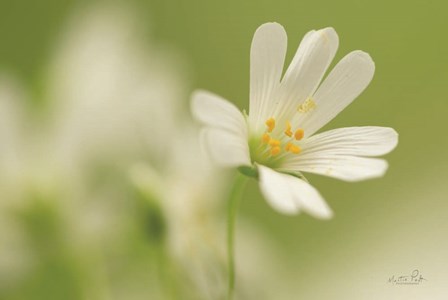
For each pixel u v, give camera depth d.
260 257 0.22
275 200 0.15
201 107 0.15
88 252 0.21
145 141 0.22
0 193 0.21
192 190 0.20
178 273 0.19
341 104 0.16
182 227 0.20
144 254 0.21
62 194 0.21
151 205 0.19
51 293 0.21
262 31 0.16
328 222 0.23
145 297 0.21
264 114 0.16
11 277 0.21
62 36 0.24
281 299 0.21
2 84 0.23
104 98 0.22
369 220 0.22
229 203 0.16
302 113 0.16
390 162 0.24
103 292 0.21
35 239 0.21
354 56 0.16
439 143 0.25
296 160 0.16
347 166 0.16
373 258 0.21
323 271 0.21
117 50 0.24
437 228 0.21
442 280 0.19
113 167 0.22
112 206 0.21
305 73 0.16
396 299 0.20
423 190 0.22
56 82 0.23
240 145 0.16
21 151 0.21
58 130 0.22
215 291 0.19
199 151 0.21
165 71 0.24
